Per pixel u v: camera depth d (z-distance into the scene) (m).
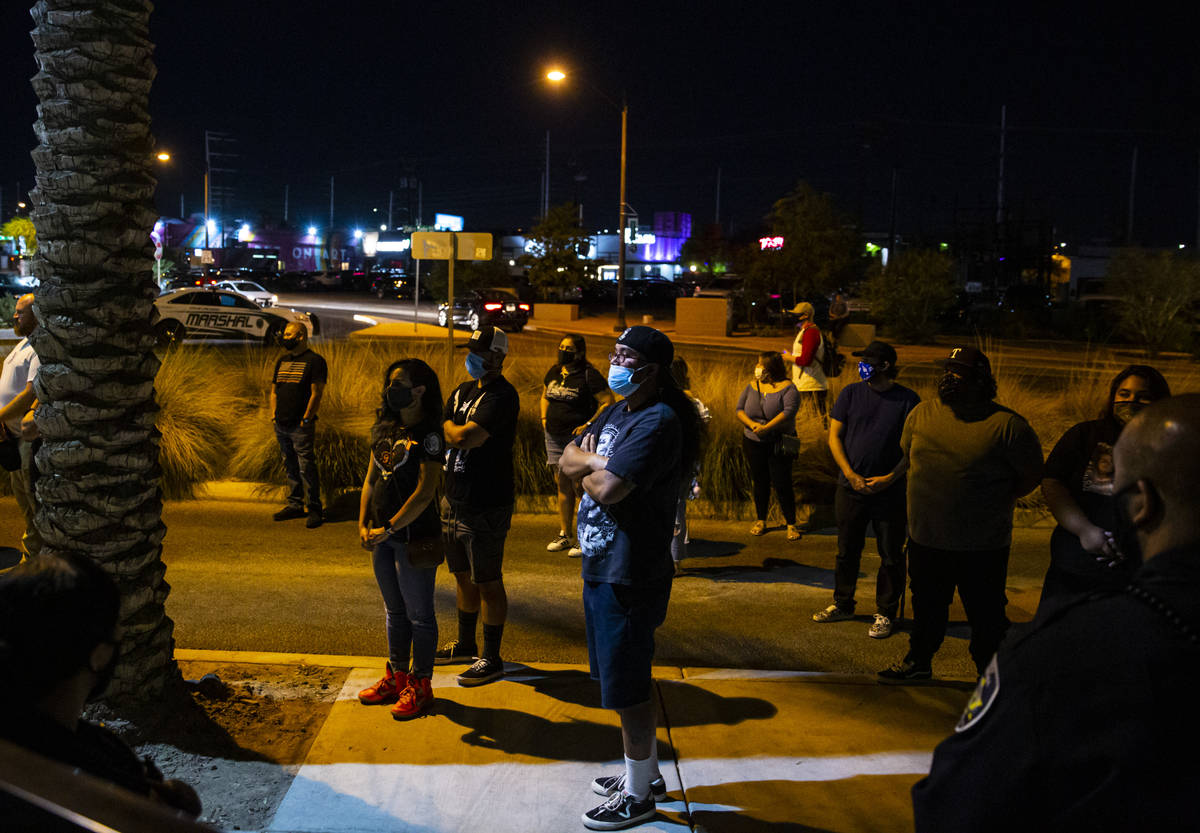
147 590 4.18
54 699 1.62
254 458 9.63
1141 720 1.34
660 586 3.68
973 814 1.46
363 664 5.16
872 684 5.08
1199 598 1.38
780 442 8.02
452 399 5.00
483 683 4.96
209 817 3.57
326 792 3.81
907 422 4.93
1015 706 1.44
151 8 4.12
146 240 4.12
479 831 3.59
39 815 1.08
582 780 3.99
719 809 3.79
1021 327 32.81
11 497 8.94
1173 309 26.62
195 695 4.58
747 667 5.41
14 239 59.31
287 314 24.64
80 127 3.87
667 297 56.75
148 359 4.12
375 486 4.48
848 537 6.06
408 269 68.00
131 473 4.08
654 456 3.50
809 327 10.61
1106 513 3.71
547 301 43.72
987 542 4.71
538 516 8.88
